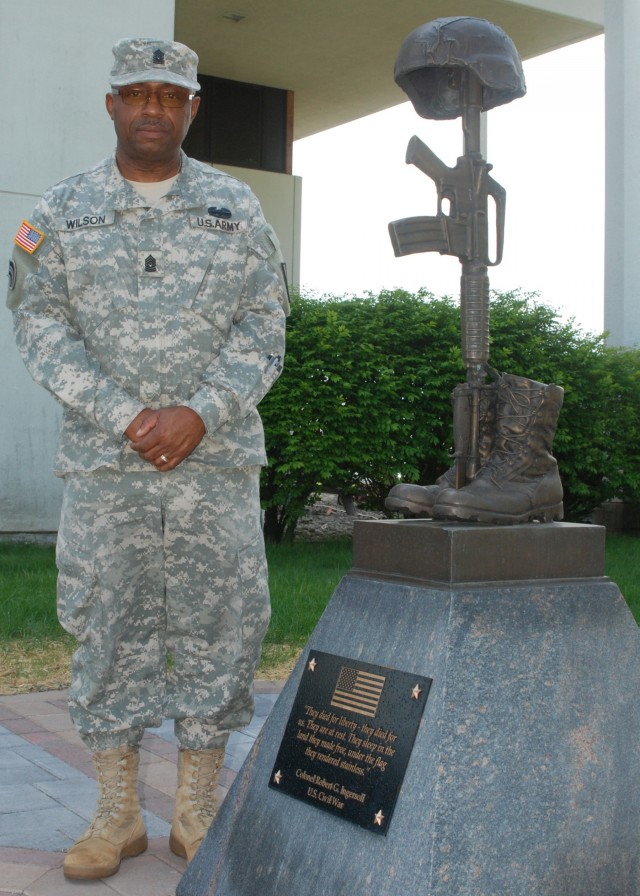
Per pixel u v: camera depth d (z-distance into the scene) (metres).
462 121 2.81
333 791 2.46
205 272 2.98
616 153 12.69
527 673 2.43
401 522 2.64
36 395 9.20
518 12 13.07
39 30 9.28
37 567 7.61
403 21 13.35
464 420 2.74
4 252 9.17
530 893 2.31
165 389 2.96
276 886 2.48
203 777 3.14
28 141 9.26
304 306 9.68
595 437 10.92
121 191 2.98
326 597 6.77
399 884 2.24
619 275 12.68
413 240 2.74
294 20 13.34
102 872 2.91
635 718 2.57
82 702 3.01
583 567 2.64
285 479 9.54
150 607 3.06
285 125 15.90
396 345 9.76
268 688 5.08
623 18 12.57
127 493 2.94
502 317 10.48
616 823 2.47
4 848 3.12
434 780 2.28
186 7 12.95
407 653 2.45
